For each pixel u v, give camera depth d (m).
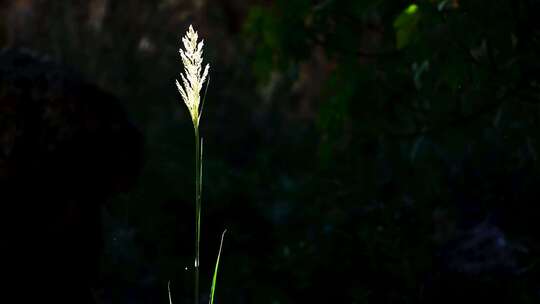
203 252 6.29
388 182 5.07
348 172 5.20
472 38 3.46
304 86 9.53
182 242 6.43
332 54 4.55
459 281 4.46
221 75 10.19
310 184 5.92
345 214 5.07
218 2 10.43
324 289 4.66
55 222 4.24
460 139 4.25
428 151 4.29
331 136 4.64
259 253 5.73
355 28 4.35
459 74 3.53
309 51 4.43
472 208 5.42
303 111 9.62
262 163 8.02
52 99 4.19
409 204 4.91
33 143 4.13
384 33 4.32
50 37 10.59
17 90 4.13
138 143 4.67
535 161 4.26
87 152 4.33
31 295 4.17
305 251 4.89
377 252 4.49
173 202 6.77
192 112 2.11
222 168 7.44
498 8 3.42
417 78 3.67
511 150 5.12
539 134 4.11
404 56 4.14
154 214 6.50
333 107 4.48
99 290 5.52
